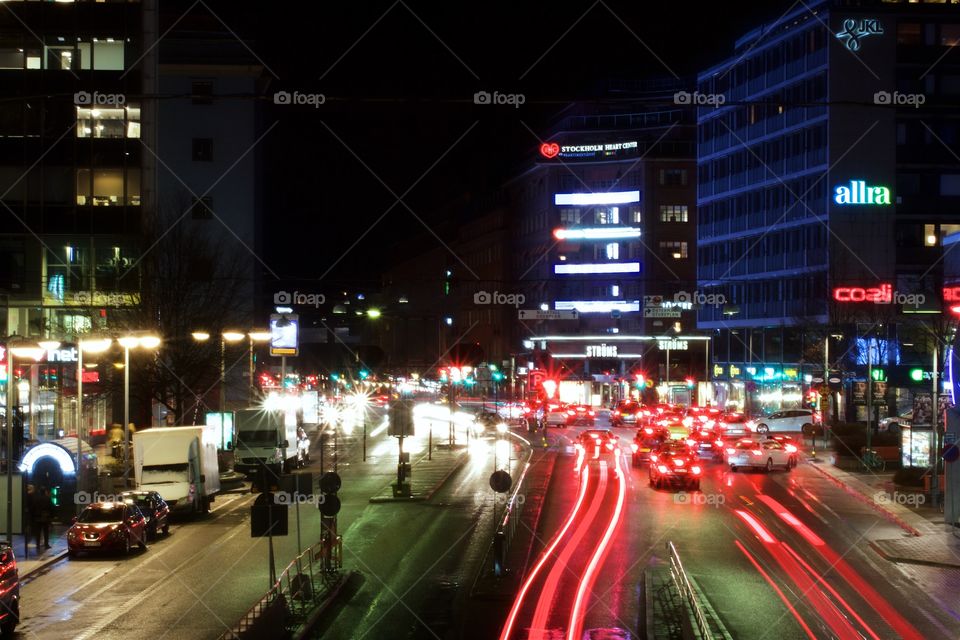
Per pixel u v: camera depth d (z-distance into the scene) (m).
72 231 65.62
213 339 58.59
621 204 123.94
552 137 129.38
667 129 123.88
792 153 89.06
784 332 90.12
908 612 24.77
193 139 79.31
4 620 22.44
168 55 78.94
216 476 45.28
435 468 59.88
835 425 68.81
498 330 143.12
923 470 47.31
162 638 22.55
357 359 93.06
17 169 65.81
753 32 95.19
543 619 23.58
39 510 34.00
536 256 132.25
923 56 83.69
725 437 79.19
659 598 25.69
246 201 79.38
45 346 36.12
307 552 27.33
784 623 23.44
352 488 50.44
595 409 121.31
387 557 32.12
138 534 34.78
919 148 83.50
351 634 22.55
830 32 83.19
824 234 83.94
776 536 35.59
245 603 26.17
